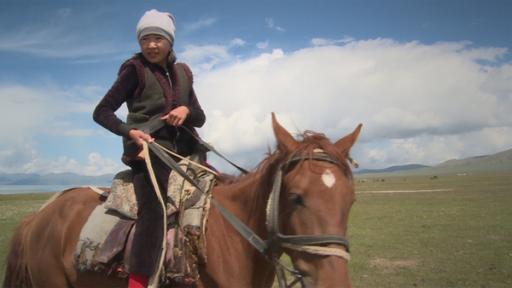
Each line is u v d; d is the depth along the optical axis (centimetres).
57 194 464
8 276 434
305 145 312
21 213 2678
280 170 315
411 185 7638
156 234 344
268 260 343
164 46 384
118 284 367
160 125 379
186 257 338
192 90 416
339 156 306
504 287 891
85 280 379
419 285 918
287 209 303
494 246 1343
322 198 287
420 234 1627
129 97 389
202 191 356
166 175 374
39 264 410
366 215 2377
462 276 979
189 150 414
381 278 974
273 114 333
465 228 1759
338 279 275
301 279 293
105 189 432
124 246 356
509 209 2519
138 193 368
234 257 352
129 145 379
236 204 370
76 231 392
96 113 373
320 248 280
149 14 387
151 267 336
